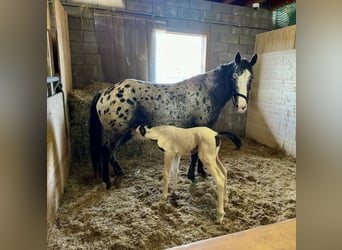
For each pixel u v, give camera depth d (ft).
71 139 9.24
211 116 7.86
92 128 7.50
